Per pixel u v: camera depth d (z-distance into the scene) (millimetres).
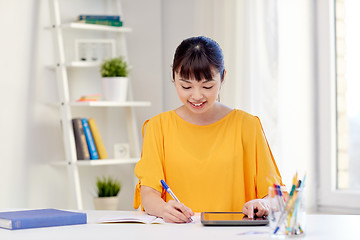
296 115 3332
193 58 1762
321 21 3426
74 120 3334
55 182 3445
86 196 3594
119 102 3426
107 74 3463
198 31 3545
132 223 1615
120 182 3754
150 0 3877
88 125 3385
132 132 3676
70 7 3559
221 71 1824
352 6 3338
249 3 3283
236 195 1923
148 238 1319
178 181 1921
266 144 1999
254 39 3270
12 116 3256
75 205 3297
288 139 3277
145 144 1977
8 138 3234
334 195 3346
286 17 3305
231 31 3350
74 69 3562
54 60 3467
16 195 3258
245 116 1997
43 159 3393
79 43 3496
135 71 3826
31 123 3342
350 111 3363
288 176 3252
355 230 1456
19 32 3299
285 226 1322
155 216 1719
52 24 3381
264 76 3230
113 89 3430
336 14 3402
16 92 3279
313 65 3447
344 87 3377
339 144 3402
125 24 3811
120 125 3771
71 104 3309
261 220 1534
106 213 1845
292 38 3328
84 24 3381
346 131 3377
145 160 1941
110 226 1542
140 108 3832
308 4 3426
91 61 3488
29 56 3342
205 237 1330
